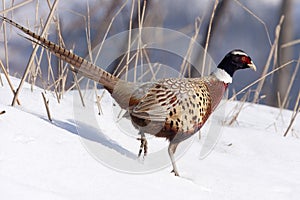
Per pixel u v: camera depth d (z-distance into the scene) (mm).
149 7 24047
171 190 10414
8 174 9258
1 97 13773
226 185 11602
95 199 9305
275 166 13320
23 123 10977
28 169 9570
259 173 12641
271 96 30484
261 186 11852
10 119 10930
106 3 25078
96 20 25531
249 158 13711
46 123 11492
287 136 16594
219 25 33656
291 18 33250
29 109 13320
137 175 10633
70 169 9984
